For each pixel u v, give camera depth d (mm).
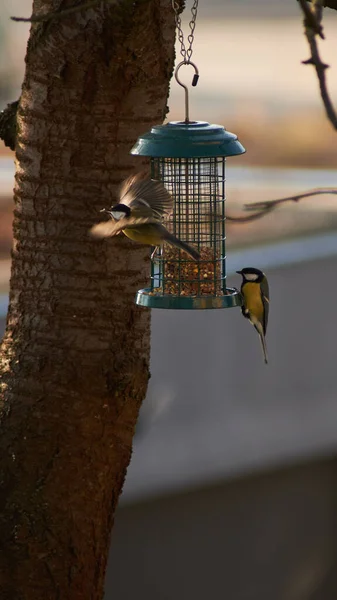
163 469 20359
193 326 20703
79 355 9750
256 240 25438
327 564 21938
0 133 10367
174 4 9898
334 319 22156
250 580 21297
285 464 21531
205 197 10969
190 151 9180
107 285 9758
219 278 10852
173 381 20562
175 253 10758
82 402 9734
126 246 9758
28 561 9758
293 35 54688
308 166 34500
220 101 43938
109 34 9391
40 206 9773
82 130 9625
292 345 21766
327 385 22188
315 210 29078
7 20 31641
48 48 9555
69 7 9438
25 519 9727
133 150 9430
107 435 9883
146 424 20266
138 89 9695
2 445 9766
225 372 21125
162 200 8961
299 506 21766
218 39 54656
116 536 20047
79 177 9664
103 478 9969
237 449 21062
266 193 31094
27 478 9727
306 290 21844
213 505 20969
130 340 9914
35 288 9836
